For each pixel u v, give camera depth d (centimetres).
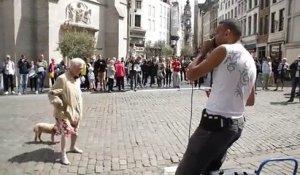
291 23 3331
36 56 2341
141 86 2108
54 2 2372
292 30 3312
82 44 2345
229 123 276
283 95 1703
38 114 1079
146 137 771
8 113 1098
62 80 582
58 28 2428
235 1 5716
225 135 278
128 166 576
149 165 582
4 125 904
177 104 1327
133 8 6762
